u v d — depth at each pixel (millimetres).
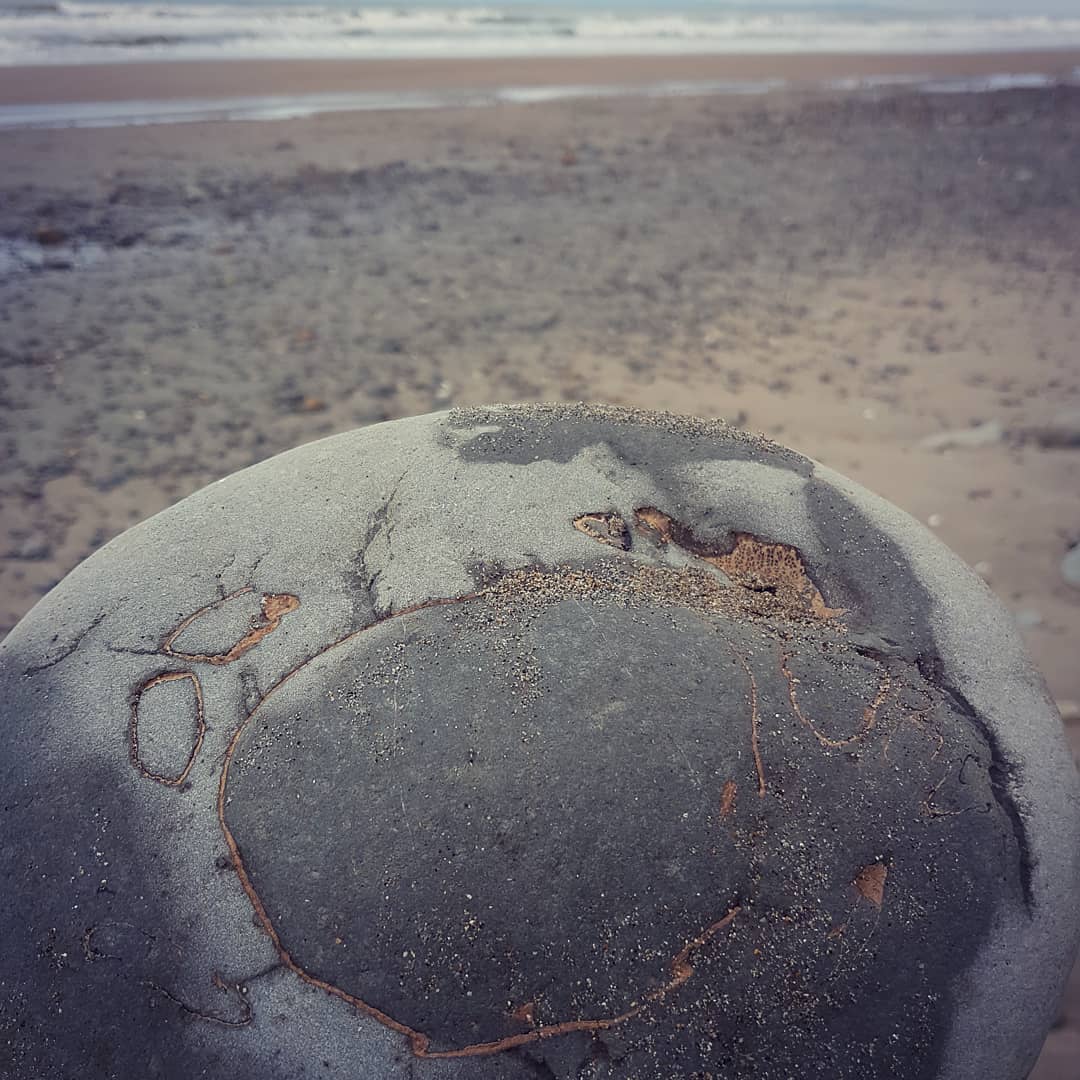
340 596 1611
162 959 1335
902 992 1332
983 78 15094
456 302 5699
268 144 9039
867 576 1750
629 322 5488
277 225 6902
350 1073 1264
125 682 1564
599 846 1306
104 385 4516
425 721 1390
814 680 1506
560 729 1370
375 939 1288
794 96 12508
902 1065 1315
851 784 1410
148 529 1828
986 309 5766
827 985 1312
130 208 7051
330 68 13758
